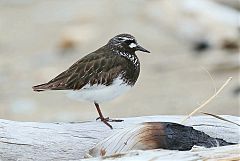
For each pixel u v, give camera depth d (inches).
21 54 880.3
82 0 1109.7
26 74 794.8
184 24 872.9
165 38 889.5
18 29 999.0
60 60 841.5
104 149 325.7
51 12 1063.6
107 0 1086.4
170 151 306.7
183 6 884.6
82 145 345.1
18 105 686.5
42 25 1002.1
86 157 327.3
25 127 346.0
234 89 668.7
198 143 324.8
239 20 849.5
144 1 1032.2
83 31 930.7
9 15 1077.8
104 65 367.9
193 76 734.5
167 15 902.4
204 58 799.1
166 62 795.4
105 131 353.4
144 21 951.6
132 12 1003.9
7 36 970.1
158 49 850.8
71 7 1072.8
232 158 298.8
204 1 883.4
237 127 362.9
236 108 609.0
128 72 373.7
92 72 365.1
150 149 320.2
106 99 370.9
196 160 298.0
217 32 839.1
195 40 852.6
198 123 364.5
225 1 885.8
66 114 643.5
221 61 768.3
